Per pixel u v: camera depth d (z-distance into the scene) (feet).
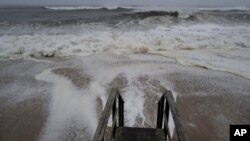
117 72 26.11
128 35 42.65
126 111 17.43
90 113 17.43
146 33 44.29
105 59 31.17
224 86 22.40
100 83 23.00
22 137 14.52
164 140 9.06
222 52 34.32
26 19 63.72
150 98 19.72
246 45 37.52
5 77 24.57
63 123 16.08
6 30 45.96
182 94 20.59
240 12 86.17
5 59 30.63
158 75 25.25
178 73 25.91
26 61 30.19
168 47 37.01
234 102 19.17
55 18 66.03
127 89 21.57
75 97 20.03
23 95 20.38
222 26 54.19
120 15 67.72
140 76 24.93
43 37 40.34
